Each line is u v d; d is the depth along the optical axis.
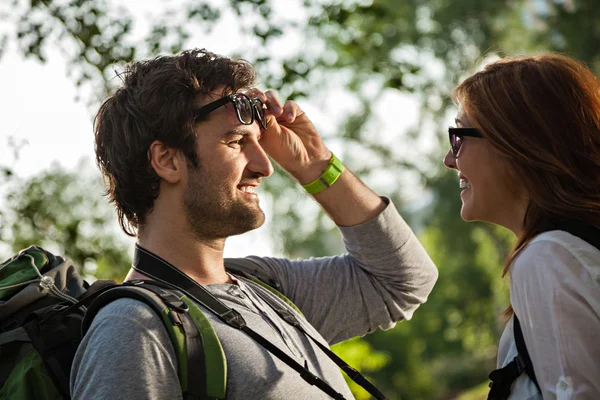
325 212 3.12
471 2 21.19
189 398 2.20
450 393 29.06
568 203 2.45
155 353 2.21
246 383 2.31
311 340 2.70
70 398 2.40
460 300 27.84
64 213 7.34
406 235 3.14
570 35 19.69
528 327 2.35
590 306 2.25
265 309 2.63
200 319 2.31
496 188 2.65
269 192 24.19
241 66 2.70
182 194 2.56
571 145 2.51
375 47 8.36
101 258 7.37
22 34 6.68
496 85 2.62
